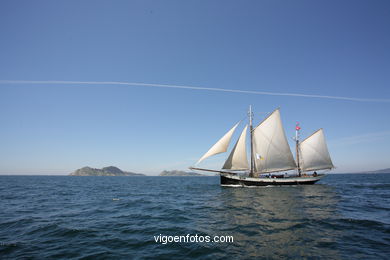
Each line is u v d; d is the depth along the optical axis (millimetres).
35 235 13031
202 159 40656
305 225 14539
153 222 16156
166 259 9500
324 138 47844
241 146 41281
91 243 11625
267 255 9750
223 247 10805
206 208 21812
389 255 9648
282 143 43656
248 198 28234
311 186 45688
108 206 23766
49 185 63312
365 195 31266
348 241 11430
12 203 26000
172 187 54781
